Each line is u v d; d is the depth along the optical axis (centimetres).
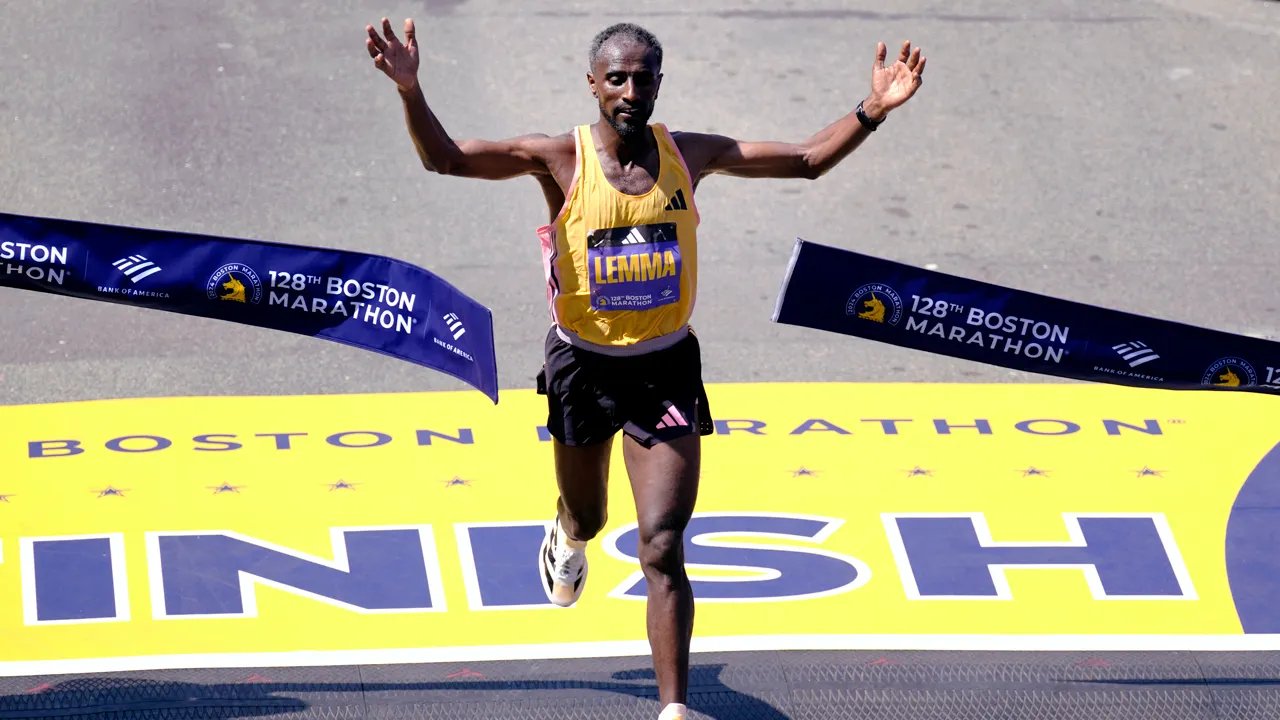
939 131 4197
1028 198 3934
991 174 4028
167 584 2550
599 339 2064
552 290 2081
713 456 2925
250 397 3103
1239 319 3491
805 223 3800
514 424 3030
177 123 4091
